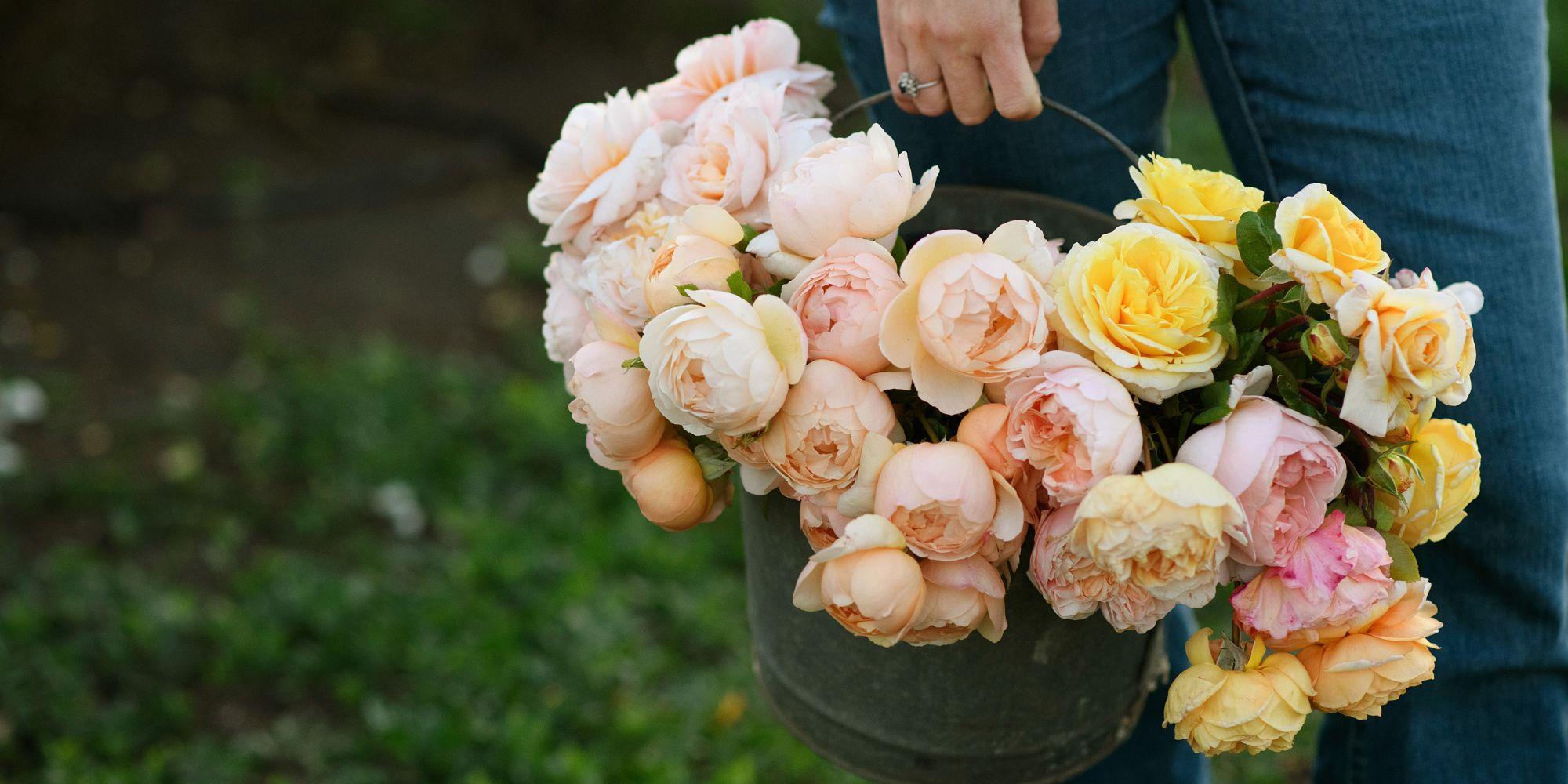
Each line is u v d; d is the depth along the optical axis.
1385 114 1.67
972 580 1.46
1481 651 1.72
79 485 3.24
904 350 1.45
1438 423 1.49
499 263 4.42
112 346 3.91
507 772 2.44
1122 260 1.44
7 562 2.99
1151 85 1.82
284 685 2.70
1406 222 1.67
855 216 1.47
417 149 5.11
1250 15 1.71
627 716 2.54
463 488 3.32
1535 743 1.75
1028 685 1.61
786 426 1.45
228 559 3.10
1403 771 1.78
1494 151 1.65
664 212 1.59
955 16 1.58
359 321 4.09
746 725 2.56
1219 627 1.49
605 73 5.70
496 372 3.85
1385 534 1.48
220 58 5.50
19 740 2.54
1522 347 1.65
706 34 5.97
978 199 1.75
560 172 1.62
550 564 3.03
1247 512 1.41
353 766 2.51
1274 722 1.44
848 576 1.44
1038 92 1.62
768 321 1.44
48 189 4.63
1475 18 1.64
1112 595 1.45
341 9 5.89
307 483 3.36
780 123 1.60
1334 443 1.44
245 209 4.61
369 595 2.93
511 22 5.98
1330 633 1.46
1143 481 1.39
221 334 3.99
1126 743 1.92
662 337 1.45
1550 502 1.67
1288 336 1.49
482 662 2.70
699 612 2.88
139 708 2.62
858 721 1.66
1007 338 1.43
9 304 4.07
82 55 5.33
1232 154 1.79
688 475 1.53
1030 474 1.47
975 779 1.66
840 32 1.85
